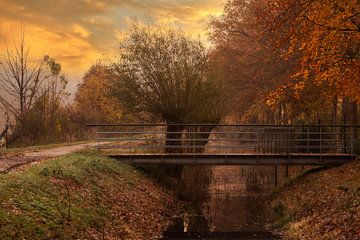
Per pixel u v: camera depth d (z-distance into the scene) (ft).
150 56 91.56
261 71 112.88
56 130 111.65
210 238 56.85
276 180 91.97
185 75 91.45
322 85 92.84
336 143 97.14
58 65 119.85
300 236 52.80
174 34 93.81
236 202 81.61
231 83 119.75
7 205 37.99
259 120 162.30
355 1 41.42
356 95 47.39
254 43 115.75
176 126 92.99
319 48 44.55
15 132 104.42
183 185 85.20
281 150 100.17
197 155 82.12
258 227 63.21
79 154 73.92
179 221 65.51
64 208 44.78
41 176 50.47
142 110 93.35
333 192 61.52
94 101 164.35
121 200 58.95
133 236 49.83
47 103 116.37
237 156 81.97
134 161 82.12
